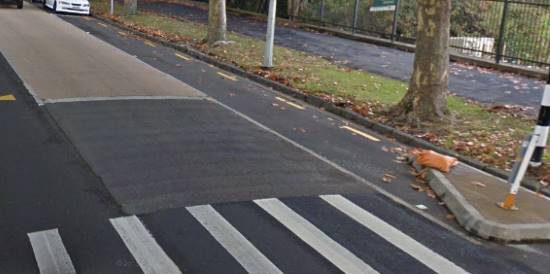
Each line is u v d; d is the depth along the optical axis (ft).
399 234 20.74
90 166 25.12
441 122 36.24
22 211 20.45
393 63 60.13
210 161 26.71
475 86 49.88
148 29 75.46
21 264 17.07
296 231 20.17
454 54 65.10
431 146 32.42
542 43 62.23
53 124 31.07
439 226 21.85
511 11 66.08
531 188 26.71
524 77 55.72
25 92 37.63
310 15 92.63
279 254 18.47
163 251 18.24
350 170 27.37
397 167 28.53
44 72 44.19
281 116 37.01
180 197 22.31
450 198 23.90
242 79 48.96
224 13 63.62
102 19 88.53
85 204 21.29
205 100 39.24
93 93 38.42
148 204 21.50
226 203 22.06
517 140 33.40
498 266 18.98
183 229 19.74
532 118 38.75
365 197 24.02
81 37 65.36
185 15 98.73
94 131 30.17
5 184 22.71
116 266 17.20
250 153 28.45
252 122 34.65
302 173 26.20
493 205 23.30
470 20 76.23
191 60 56.44
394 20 73.77
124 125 31.60
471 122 37.09
